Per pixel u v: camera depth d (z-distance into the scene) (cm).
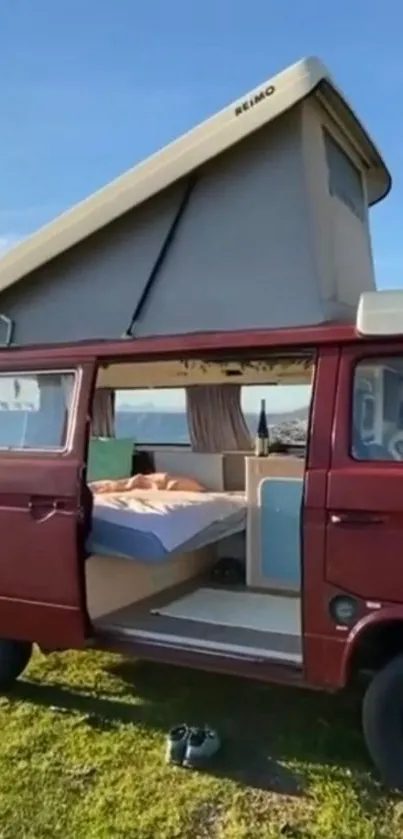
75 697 404
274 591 505
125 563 459
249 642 368
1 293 503
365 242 556
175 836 272
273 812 287
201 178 457
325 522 301
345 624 296
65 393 383
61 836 273
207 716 375
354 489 295
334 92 443
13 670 410
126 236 477
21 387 400
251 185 445
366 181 571
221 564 554
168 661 357
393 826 277
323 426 310
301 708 384
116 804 294
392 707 299
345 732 355
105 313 481
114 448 619
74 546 364
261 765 324
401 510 283
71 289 491
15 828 279
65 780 314
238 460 603
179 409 631
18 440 397
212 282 454
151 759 331
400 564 283
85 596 369
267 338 326
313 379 316
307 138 435
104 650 371
